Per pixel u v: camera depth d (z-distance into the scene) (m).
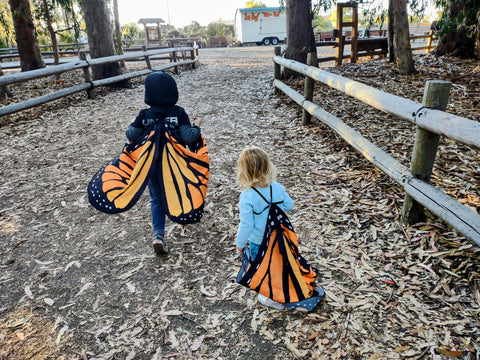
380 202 3.68
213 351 2.24
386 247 3.02
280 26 31.41
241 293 2.70
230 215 3.75
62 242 3.45
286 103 7.77
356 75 8.93
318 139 5.54
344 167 4.54
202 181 2.83
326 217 3.52
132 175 2.69
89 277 2.96
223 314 2.52
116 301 2.69
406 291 2.55
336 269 2.83
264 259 2.27
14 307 2.68
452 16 9.24
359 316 2.39
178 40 24.11
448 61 9.27
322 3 9.24
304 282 2.32
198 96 9.25
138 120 2.88
